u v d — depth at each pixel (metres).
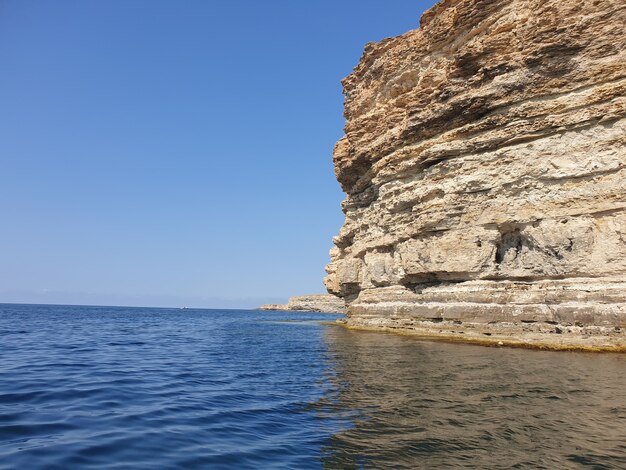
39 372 13.43
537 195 23.41
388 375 13.36
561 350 19.03
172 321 63.28
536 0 24.50
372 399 10.16
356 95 39.91
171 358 18.52
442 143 27.53
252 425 8.14
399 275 31.08
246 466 6.12
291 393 11.03
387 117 33.75
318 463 6.26
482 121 25.70
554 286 21.69
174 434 7.46
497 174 24.86
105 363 16.14
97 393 10.53
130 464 6.02
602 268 20.44
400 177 31.20
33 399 9.59
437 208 26.86
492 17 27.22
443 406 9.38
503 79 24.94
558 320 20.77
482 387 11.32
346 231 42.09
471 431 7.63
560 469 6.01
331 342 25.38
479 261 24.83
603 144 21.80
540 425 7.96
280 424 8.21
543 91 23.78
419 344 22.25
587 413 8.75
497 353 18.30
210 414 8.88
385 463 6.25
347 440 7.25
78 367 14.84
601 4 22.56
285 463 6.25
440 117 27.89
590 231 21.16
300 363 16.89
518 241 24.20
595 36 22.61
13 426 7.44
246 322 59.94
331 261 54.25
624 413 8.76
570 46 22.97
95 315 84.44
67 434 7.18
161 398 10.28
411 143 30.38
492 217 24.64
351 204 41.12
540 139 23.78
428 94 29.56
